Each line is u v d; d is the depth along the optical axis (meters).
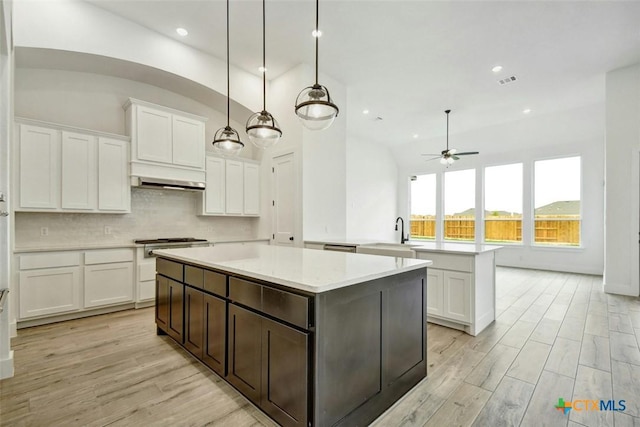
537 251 6.94
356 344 1.61
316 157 4.64
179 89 4.43
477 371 2.23
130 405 1.81
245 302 1.83
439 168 8.67
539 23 3.42
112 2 3.30
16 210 3.12
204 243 4.35
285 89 4.73
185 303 2.48
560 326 3.18
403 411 1.78
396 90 5.19
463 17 3.34
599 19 3.33
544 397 1.90
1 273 2.15
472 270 2.95
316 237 4.61
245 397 1.86
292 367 1.50
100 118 3.97
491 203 7.75
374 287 1.72
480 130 7.33
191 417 1.70
